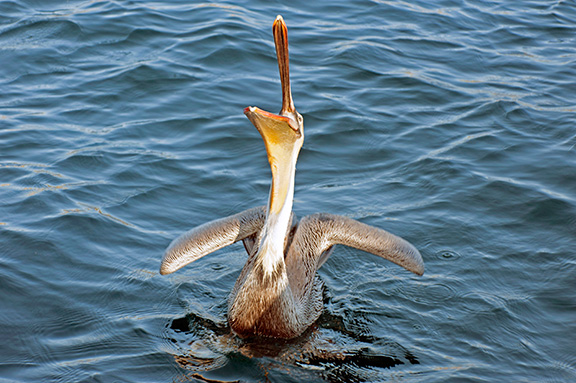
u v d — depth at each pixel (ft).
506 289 29.04
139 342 25.54
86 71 46.60
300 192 36.09
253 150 39.47
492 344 25.88
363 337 26.48
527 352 25.44
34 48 48.73
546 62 51.75
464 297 28.53
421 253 31.32
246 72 47.65
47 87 44.60
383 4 59.72
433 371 24.40
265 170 37.70
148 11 54.75
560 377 24.14
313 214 30.78
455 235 32.58
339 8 58.49
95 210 33.14
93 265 29.68
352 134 41.42
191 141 39.99
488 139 41.27
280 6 58.03
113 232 31.83
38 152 37.78
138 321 26.71
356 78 47.80
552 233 32.83
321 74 47.83
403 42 53.31
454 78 48.75
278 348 25.89
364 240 29.25
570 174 37.65
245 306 26.08
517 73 49.96
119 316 26.94
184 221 33.14
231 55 49.21
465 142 40.91
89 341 25.44
